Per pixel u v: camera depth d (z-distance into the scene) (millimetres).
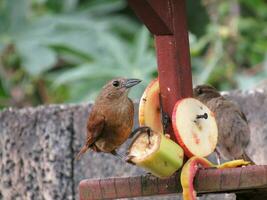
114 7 18406
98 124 11039
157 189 10211
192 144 10203
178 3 10688
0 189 13578
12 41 16594
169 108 10602
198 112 10375
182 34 10703
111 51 15797
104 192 10352
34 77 17438
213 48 16688
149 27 10664
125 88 11039
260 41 16984
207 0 16922
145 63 15461
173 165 9938
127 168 13234
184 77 10664
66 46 16422
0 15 16719
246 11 18156
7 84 17266
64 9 18000
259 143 13336
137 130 10016
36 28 16734
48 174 13422
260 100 13422
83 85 15703
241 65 17172
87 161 13359
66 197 13352
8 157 13594
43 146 13477
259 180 9719
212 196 12992
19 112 13641
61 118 13477
